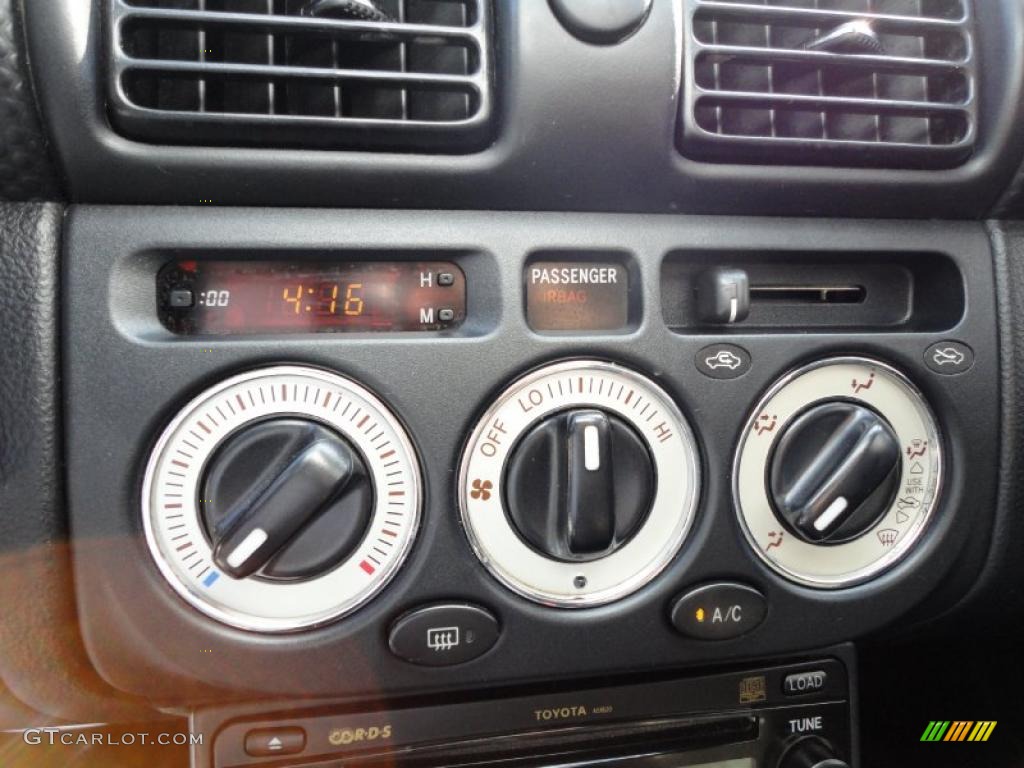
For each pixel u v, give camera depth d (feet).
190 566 0.71
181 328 0.72
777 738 0.86
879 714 1.17
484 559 0.76
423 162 0.72
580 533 0.74
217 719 0.77
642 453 0.79
